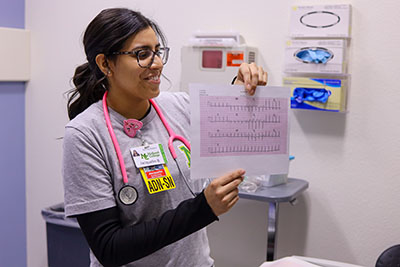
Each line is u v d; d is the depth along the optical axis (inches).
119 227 38.9
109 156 40.8
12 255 101.0
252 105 40.1
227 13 76.1
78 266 76.3
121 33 39.1
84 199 38.4
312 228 72.9
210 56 73.6
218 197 36.3
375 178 67.3
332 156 70.1
